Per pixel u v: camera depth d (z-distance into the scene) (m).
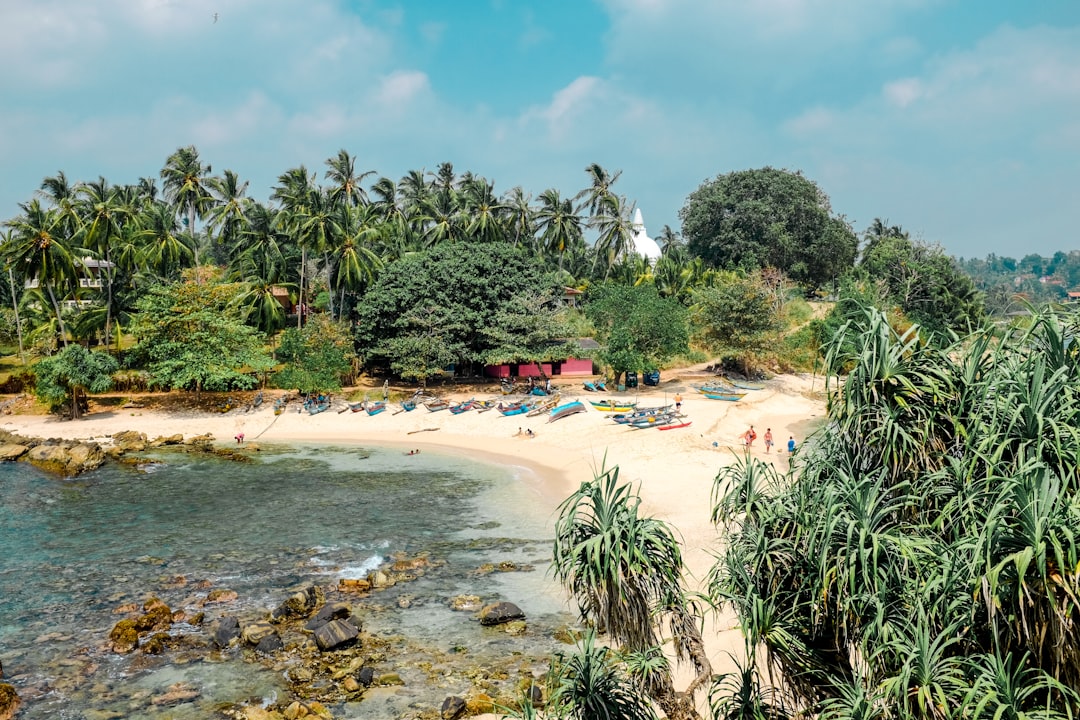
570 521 13.66
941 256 108.50
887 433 12.12
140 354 70.81
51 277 70.44
